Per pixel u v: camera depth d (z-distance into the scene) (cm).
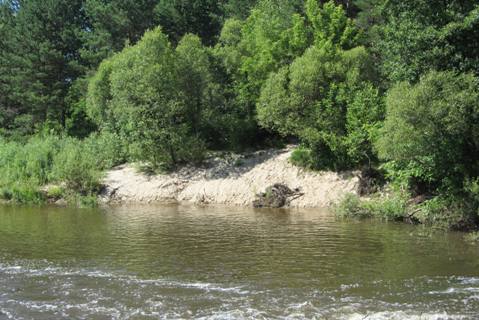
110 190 3234
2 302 1232
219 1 5459
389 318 1097
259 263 1565
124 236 2017
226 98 3709
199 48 3619
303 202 2755
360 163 2806
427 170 2191
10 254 1717
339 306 1173
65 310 1176
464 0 2223
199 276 1433
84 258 1655
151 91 3244
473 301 1198
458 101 1870
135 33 5388
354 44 3450
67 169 3244
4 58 5603
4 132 5388
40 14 5734
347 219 2314
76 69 5316
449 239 1853
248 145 3597
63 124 5369
